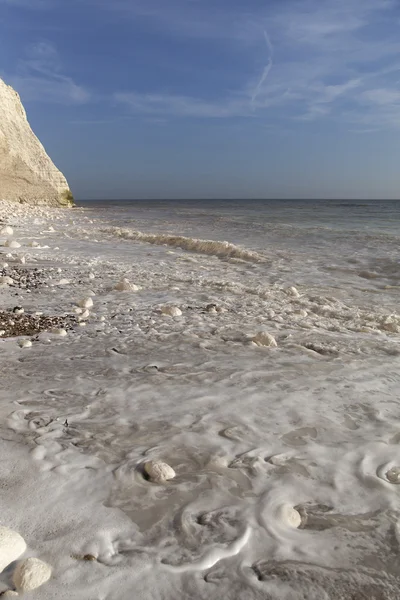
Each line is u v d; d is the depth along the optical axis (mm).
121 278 8422
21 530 1910
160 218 29125
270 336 4664
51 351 4406
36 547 1810
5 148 35750
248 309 6320
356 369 3928
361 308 6812
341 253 12367
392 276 9266
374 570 1718
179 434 2752
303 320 5770
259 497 2148
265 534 1896
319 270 10078
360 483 2260
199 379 3664
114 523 1961
